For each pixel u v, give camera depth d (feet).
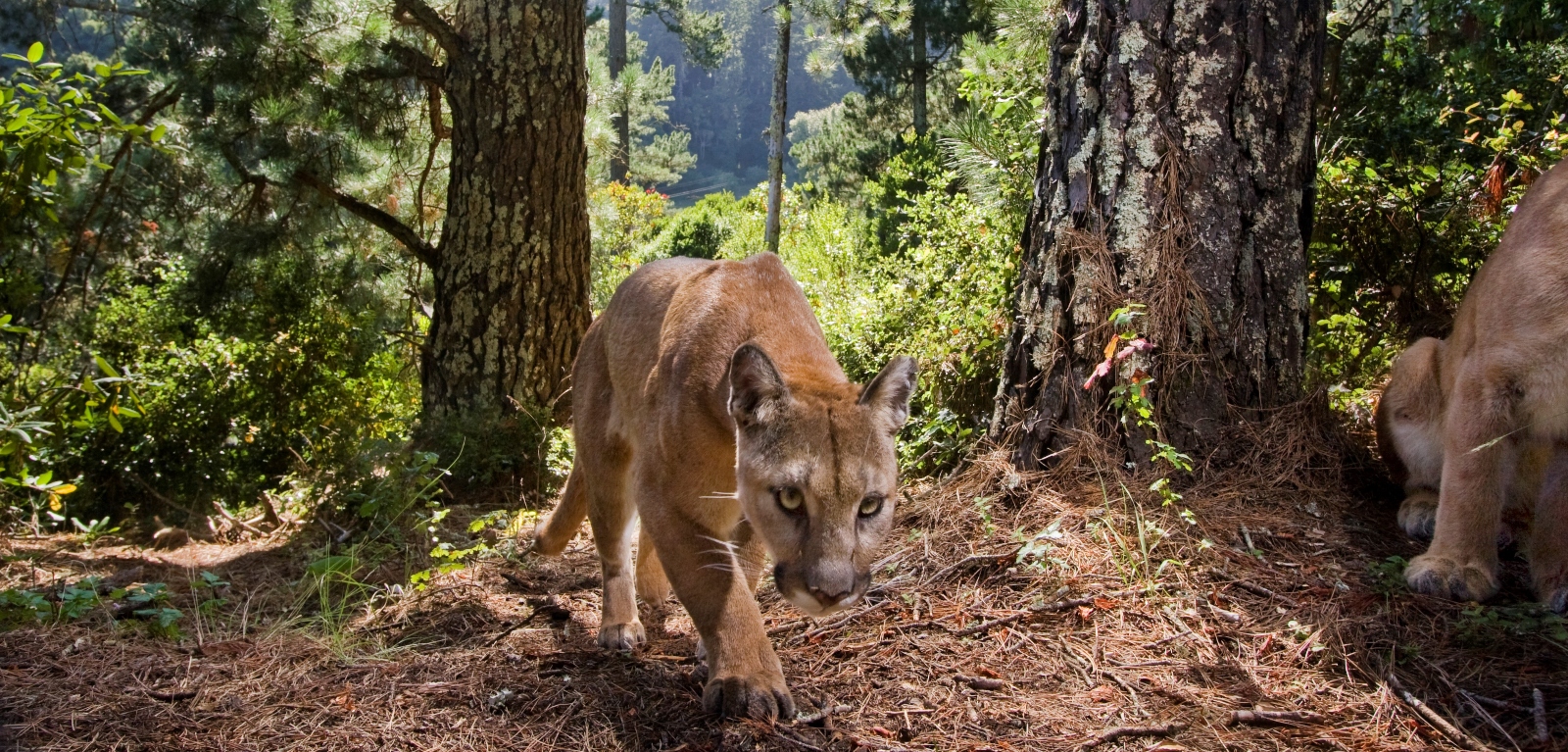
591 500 13.84
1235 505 14.49
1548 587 12.67
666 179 91.86
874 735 10.46
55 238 27.99
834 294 30.89
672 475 11.51
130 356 29.17
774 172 54.49
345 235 28.48
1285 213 15.53
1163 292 15.17
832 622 12.92
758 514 10.43
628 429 13.34
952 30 81.51
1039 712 10.77
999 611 12.78
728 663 10.98
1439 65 26.99
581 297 25.03
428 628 14.14
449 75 24.31
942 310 21.72
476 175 24.06
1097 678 11.37
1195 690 11.03
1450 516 13.00
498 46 23.62
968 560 13.71
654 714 11.02
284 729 10.81
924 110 86.07
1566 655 11.21
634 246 55.21
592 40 85.20
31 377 27.45
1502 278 12.85
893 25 58.39
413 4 23.88
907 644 12.21
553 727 10.78
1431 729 10.21
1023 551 13.37
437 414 24.54
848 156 83.15
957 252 23.15
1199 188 15.25
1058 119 16.25
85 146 16.94
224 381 27.91
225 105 25.20
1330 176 21.12
